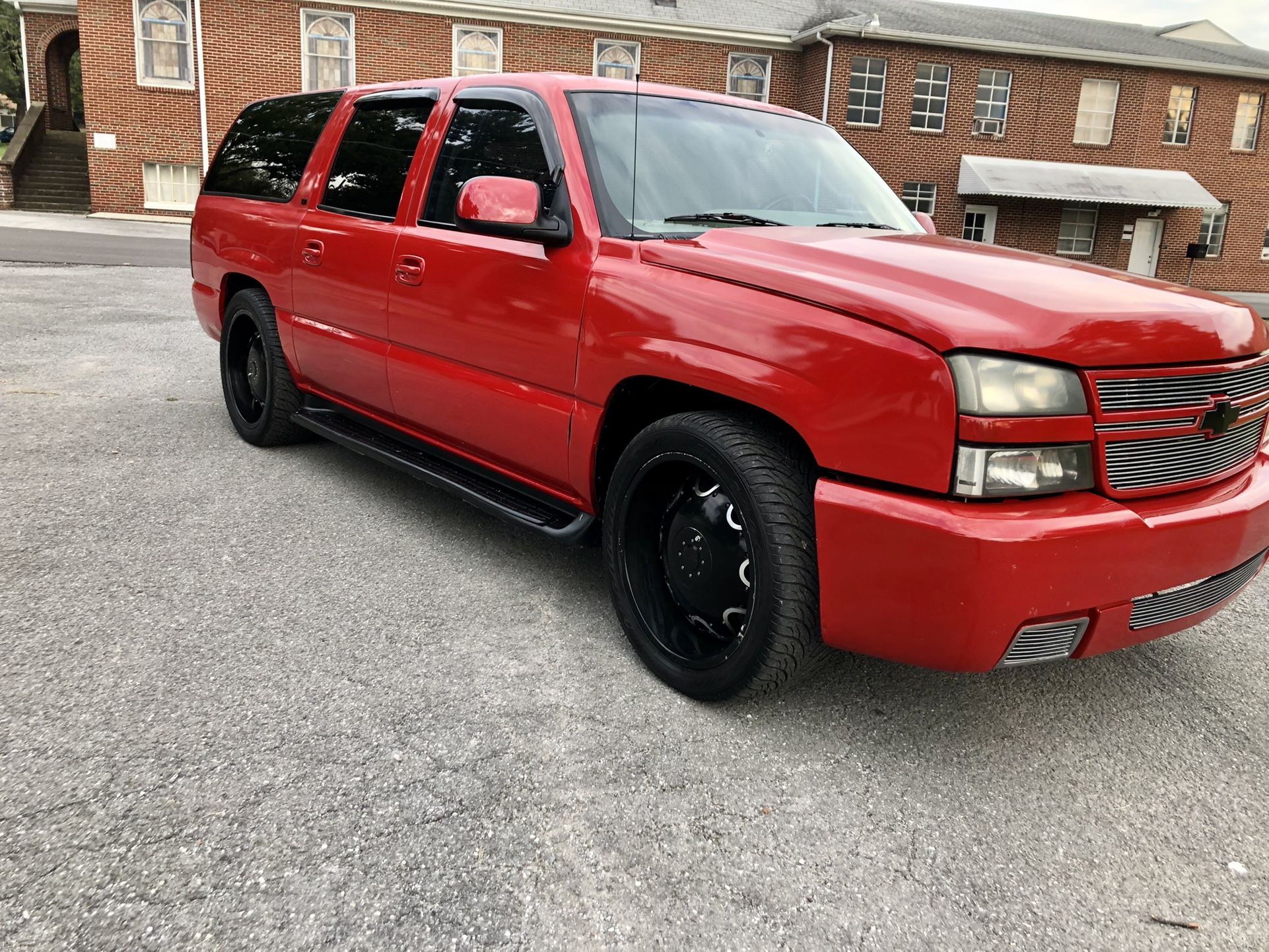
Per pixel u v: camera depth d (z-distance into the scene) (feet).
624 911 6.07
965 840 7.04
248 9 77.25
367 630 9.80
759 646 7.91
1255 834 7.33
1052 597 6.85
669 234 9.45
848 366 7.16
